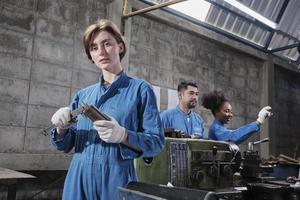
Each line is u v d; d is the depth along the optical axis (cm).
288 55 550
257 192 159
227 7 431
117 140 98
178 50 396
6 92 269
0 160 259
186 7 392
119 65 115
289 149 542
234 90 468
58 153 292
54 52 297
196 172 146
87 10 321
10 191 193
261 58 507
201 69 422
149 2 359
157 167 143
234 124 460
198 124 263
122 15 337
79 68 312
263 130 490
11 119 270
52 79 294
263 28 488
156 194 74
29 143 278
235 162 164
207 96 243
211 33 429
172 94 382
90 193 103
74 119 110
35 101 283
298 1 491
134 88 112
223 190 152
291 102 564
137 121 112
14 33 275
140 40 359
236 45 464
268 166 204
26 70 280
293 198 159
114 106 110
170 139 145
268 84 511
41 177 284
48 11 295
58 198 292
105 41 109
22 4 280
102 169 103
